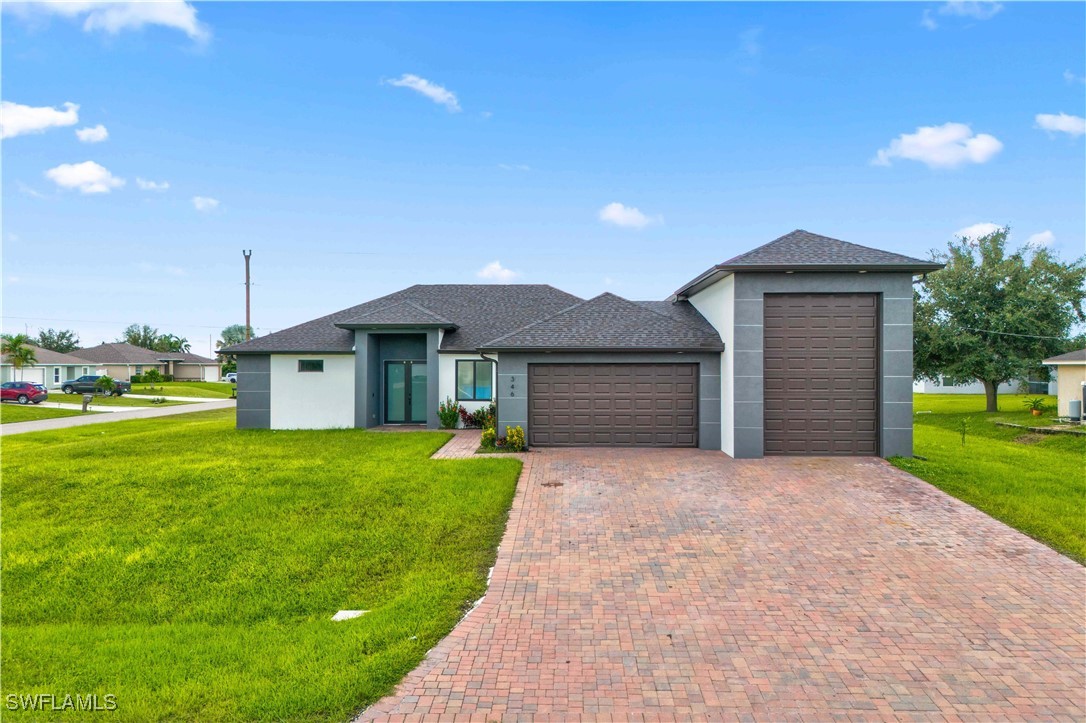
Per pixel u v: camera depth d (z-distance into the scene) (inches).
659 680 201.0
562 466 529.0
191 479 473.4
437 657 216.2
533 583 285.7
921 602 263.3
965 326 1233.4
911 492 439.5
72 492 442.6
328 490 438.6
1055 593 272.8
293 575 303.6
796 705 186.5
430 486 449.1
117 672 206.8
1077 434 793.6
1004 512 389.1
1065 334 1165.1
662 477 486.6
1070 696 191.6
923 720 178.9
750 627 239.9
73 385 1847.9
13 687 197.0
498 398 625.0
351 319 813.9
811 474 492.4
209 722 176.4
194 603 278.1
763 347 562.6
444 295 998.4
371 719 178.4
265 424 834.8
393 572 306.0
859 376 562.6
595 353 618.5
